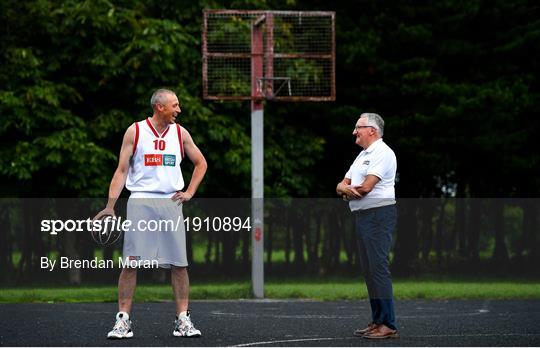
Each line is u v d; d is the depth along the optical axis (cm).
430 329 2489
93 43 5225
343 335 2331
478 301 3662
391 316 2259
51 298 3709
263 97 4181
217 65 5412
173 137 2264
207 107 5412
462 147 5688
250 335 2325
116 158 5050
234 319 2825
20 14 5138
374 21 5872
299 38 5669
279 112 5694
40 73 5084
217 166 5350
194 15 5494
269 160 5491
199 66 5462
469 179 6122
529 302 3591
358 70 5775
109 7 5197
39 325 2577
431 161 5597
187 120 5166
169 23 5206
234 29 5341
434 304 3481
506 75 5888
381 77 5800
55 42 5178
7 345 2097
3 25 5162
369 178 2272
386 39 5781
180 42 5250
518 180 6003
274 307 3359
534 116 5775
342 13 5928
